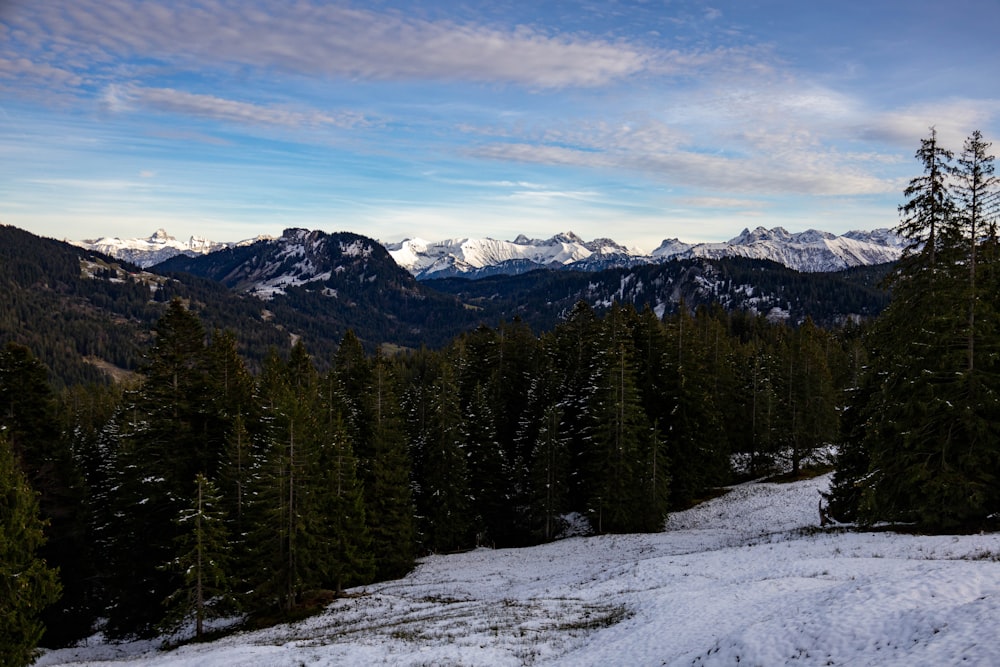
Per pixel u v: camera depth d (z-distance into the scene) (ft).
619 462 156.04
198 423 115.85
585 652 63.98
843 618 49.52
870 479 95.81
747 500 173.47
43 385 106.32
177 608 99.81
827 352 287.69
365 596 119.14
